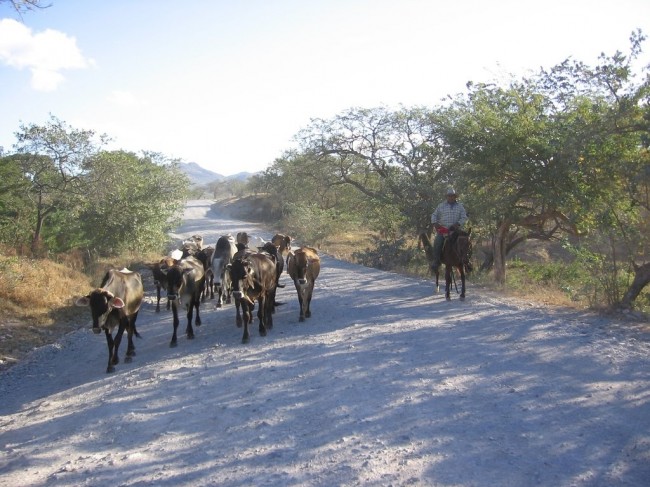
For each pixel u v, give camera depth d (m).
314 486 4.78
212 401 7.17
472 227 20.17
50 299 15.36
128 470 5.34
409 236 25.84
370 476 4.88
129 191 26.97
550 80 17.27
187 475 5.14
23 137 23.38
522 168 16.36
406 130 27.83
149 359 9.95
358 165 32.34
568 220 17.92
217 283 13.87
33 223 24.95
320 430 5.98
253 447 5.67
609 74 14.48
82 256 24.42
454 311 12.05
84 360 10.57
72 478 5.23
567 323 10.39
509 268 25.36
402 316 11.70
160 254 28.84
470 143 17.91
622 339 9.05
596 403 6.32
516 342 9.12
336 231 39.25
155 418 6.75
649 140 13.05
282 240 14.20
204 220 60.00
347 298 14.48
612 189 14.75
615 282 12.04
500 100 18.25
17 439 6.64
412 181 25.20
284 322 11.94
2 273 15.55
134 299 10.10
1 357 10.84
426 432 5.74
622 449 5.18
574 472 4.80
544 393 6.71
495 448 5.32
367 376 7.65
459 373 7.61
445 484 4.68
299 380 7.71
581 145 14.44
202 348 10.27
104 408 7.30
